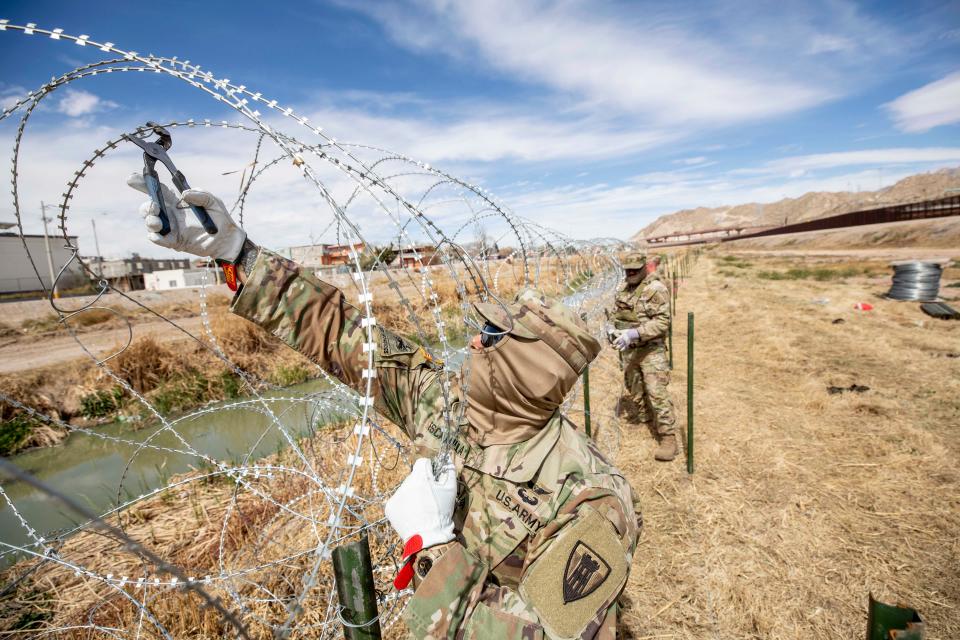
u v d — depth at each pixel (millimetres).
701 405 6148
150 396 7711
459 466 1223
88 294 15883
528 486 1157
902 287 13703
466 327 1268
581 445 1271
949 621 2752
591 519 1077
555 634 964
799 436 5090
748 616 2842
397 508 1024
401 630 2479
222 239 1256
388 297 7453
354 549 1068
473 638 939
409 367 1409
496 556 1139
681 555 3326
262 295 1308
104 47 959
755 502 3908
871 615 1141
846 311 12422
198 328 10672
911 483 4098
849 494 3984
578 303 3979
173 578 2400
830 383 6758
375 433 3648
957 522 3566
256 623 2455
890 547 3350
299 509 3240
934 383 6539
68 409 7301
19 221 1093
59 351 10461
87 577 3170
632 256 4559
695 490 4098
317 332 1354
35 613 2820
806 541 3430
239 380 8375
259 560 2861
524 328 1109
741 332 10625
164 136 1160
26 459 6172
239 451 5664
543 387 1110
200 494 4293
